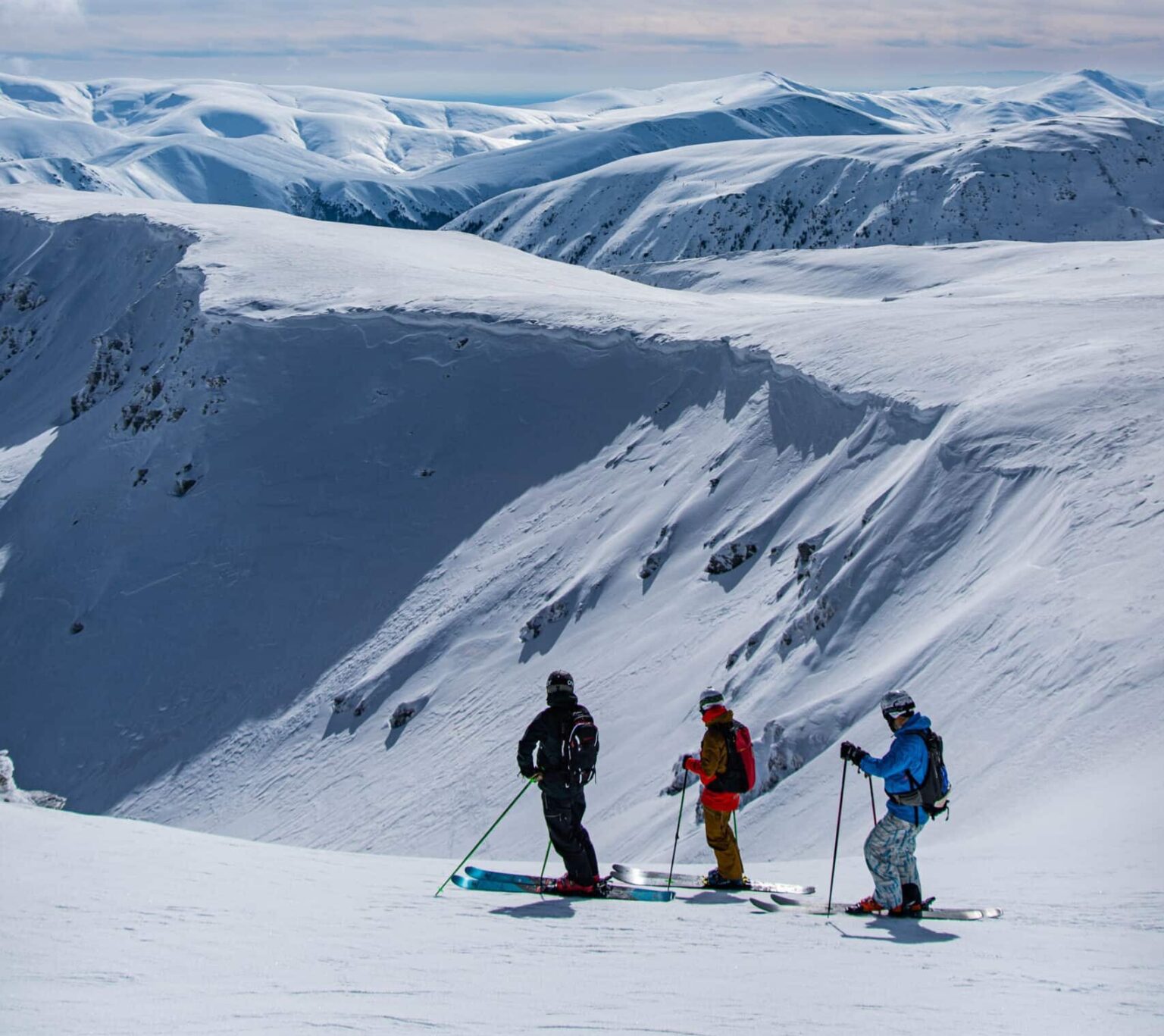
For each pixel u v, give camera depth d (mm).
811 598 28109
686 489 40969
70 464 64750
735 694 27000
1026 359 32125
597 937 7926
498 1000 5660
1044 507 23469
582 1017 5258
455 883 10453
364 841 32094
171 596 51312
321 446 56281
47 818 13469
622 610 36688
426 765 34438
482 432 53188
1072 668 17141
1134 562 19078
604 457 48156
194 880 9688
